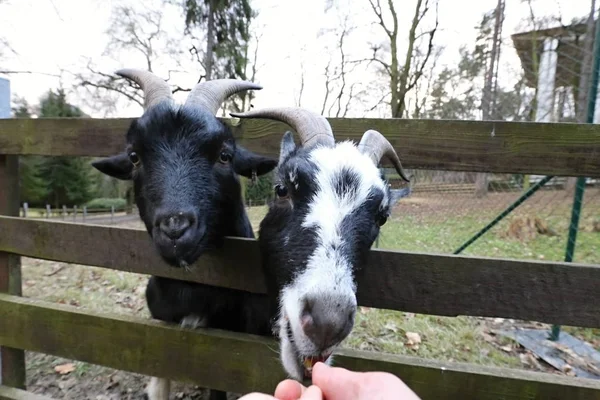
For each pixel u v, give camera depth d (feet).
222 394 2.21
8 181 2.26
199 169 1.58
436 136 1.79
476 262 1.51
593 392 1.41
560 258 4.80
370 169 1.43
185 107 1.65
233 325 2.12
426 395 1.55
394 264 1.59
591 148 1.59
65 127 2.16
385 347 3.08
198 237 1.51
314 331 1.16
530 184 5.81
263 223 1.59
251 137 2.15
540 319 1.47
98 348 1.92
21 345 2.06
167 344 1.81
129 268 1.88
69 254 1.98
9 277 2.18
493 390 1.50
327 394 0.97
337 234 1.26
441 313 1.56
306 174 1.37
